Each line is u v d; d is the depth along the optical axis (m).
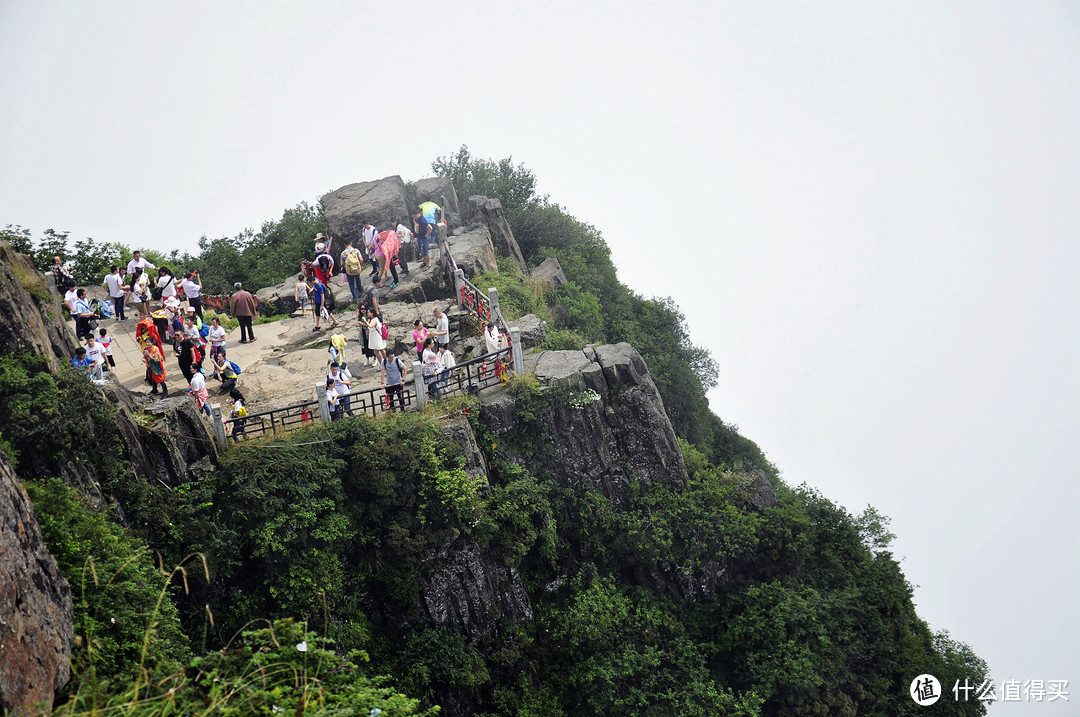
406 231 33.72
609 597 23.95
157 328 26.05
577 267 47.16
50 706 11.13
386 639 21.14
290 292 33.81
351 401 23.28
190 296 29.94
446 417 23.05
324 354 28.11
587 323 39.59
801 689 24.11
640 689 23.00
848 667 25.95
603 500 25.09
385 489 21.05
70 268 34.75
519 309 32.75
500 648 22.28
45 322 20.00
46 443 16.30
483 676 21.45
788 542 26.38
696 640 24.89
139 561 15.80
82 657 12.70
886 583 28.97
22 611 11.47
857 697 25.84
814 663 24.39
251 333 29.62
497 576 22.81
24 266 20.61
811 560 27.69
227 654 10.91
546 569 24.28
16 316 17.44
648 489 25.78
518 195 54.16
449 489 21.66
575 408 24.83
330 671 10.65
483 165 54.81
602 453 25.27
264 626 19.06
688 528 25.58
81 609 13.45
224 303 36.56
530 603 23.44
